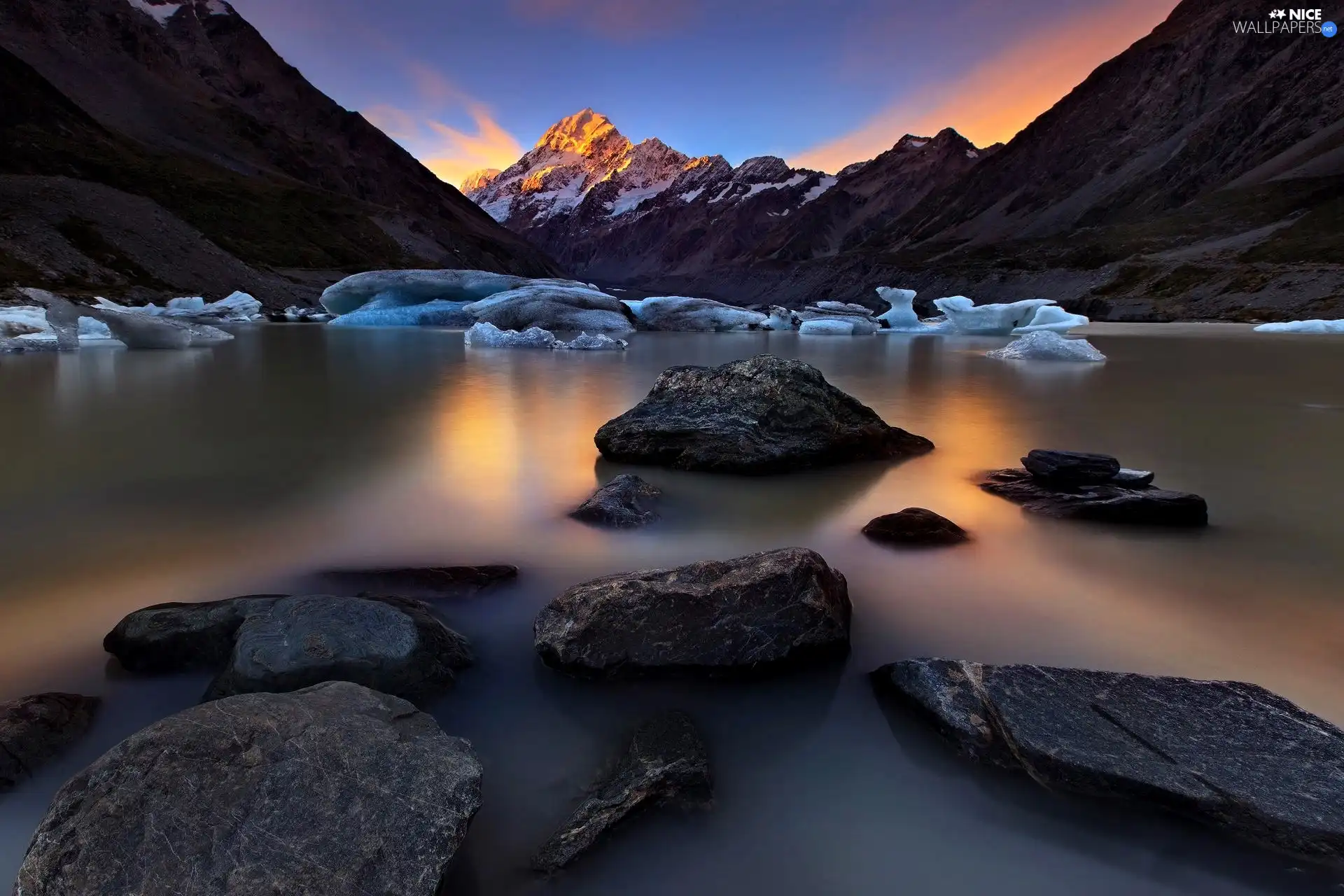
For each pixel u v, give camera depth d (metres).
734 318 26.22
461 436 5.37
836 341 20.39
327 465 4.42
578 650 2.15
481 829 1.60
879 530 3.25
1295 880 1.43
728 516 3.57
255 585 2.65
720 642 2.15
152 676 2.07
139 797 1.35
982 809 1.64
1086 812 1.61
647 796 1.63
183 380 8.84
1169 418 6.50
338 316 27.64
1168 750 1.68
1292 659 2.19
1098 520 3.46
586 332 22.70
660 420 4.77
